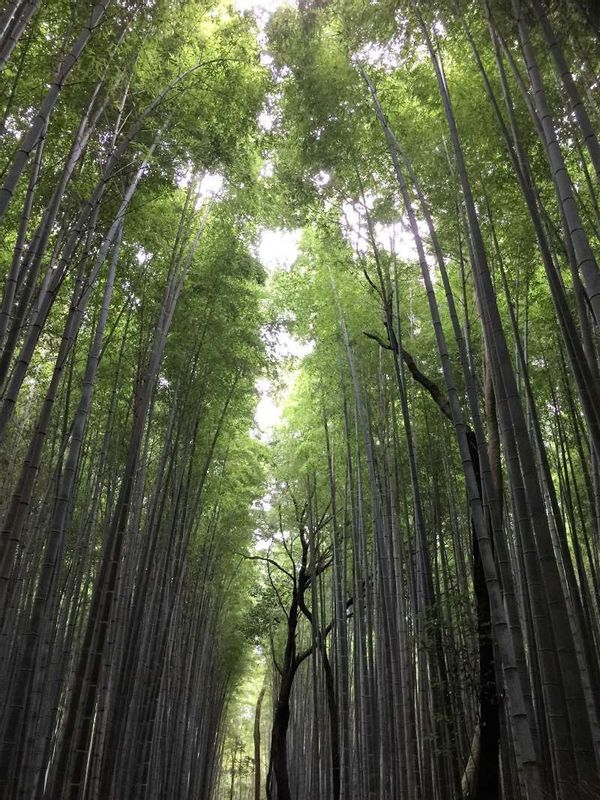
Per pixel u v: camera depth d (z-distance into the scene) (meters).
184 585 10.70
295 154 7.20
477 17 4.81
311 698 15.00
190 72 5.74
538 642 3.38
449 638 5.62
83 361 8.04
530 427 6.77
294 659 10.56
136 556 8.12
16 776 5.17
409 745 6.14
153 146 5.46
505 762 5.41
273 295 10.09
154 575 8.18
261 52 6.58
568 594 5.81
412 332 8.43
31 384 9.32
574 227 3.21
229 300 8.09
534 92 3.64
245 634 14.72
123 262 7.05
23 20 3.72
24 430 8.52
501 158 5.70
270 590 13.72
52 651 6.62
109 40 5.11
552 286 3.83
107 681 6.43
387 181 6.82
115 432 8.50
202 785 15.02
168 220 7.25
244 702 27.80
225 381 9.23
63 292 6.96
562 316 3.80
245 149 7.45
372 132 6.57
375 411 8.91
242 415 10.60
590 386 3.72
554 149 3.43
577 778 3.00
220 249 8.01
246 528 13.82
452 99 5.91
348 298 8.69
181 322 7.88
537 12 3.76
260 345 9.20
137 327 7.88
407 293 8.59
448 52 5.84
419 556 6.43
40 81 5.25
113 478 7.96
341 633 8.53
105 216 6.06
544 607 3.41
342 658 8.30
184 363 7.78
